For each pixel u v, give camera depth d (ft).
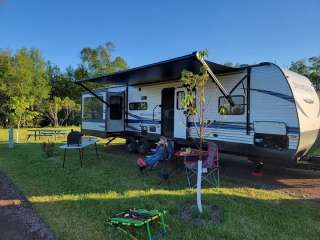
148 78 29.50
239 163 27.86
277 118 20.54
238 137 23.31
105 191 18.01
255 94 21.94
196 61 20.02
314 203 16.07
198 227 12.66
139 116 34.88
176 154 21.88
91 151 35.60
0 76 112.98
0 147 39.55
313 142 21.93
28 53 124.98
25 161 28.27
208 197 16.87
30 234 12.30
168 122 31.09
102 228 12.64
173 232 12.20
